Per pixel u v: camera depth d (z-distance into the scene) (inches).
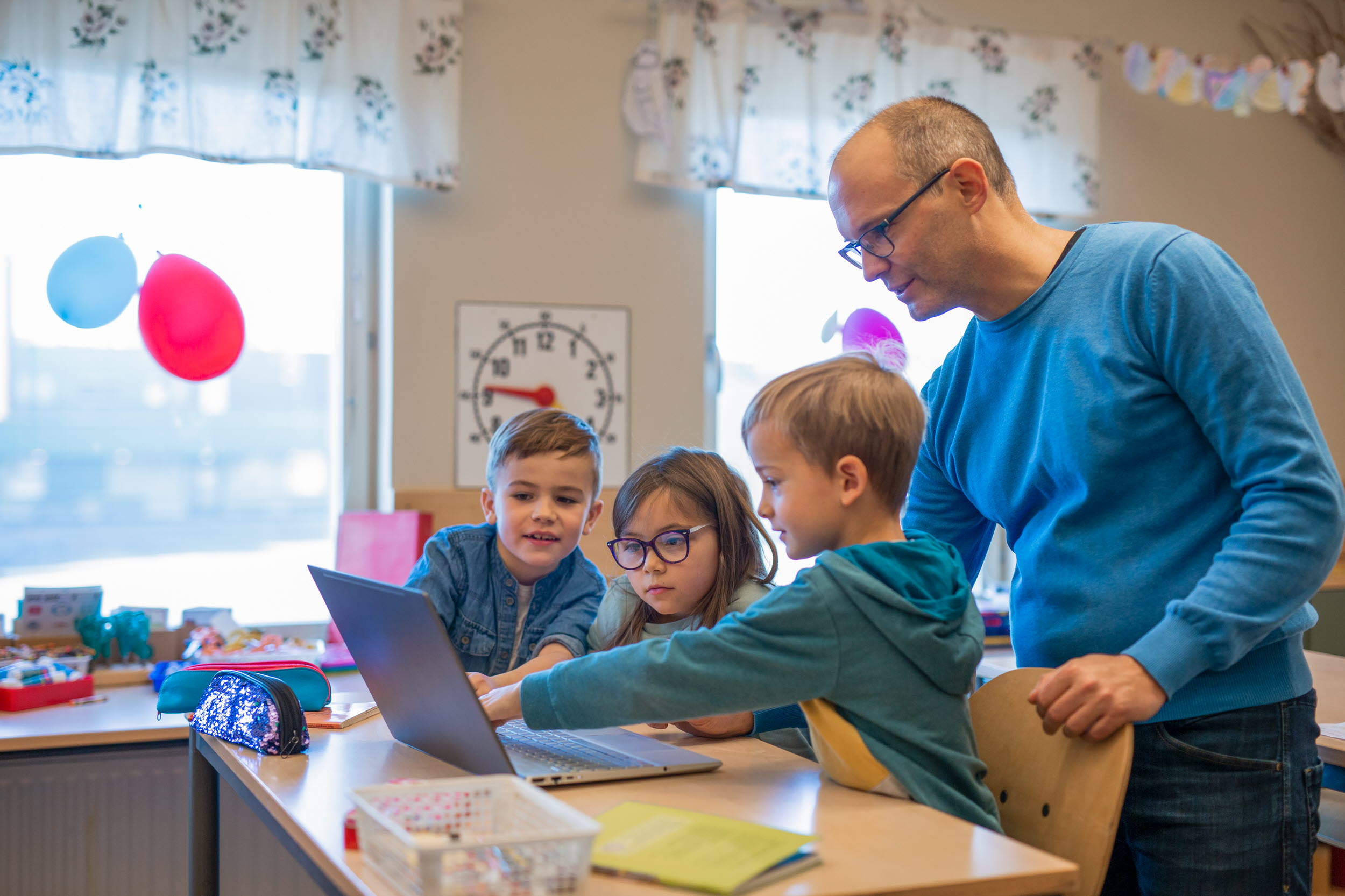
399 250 106.7
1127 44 132.5
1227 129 135.9
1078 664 40.2
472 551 64.1
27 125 94.5
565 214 112.1
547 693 42.1
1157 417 44.9
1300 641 45.1
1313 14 140.3
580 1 112.9
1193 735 43.7
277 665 55.8
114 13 96.3
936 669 39.9
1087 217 124.8
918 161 47.4
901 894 29.7
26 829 85.0
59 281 88.8
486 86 109.8
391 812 31.9
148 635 93.3
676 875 29.6
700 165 112.9
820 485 42.3
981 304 50.3
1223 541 43.7
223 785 88.5
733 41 113.6
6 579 98.7
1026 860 32.1
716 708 39.3
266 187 106.6
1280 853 43.2
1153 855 44.8
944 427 55.7
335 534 109.7
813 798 38.8
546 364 111.1
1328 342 139.9
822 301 123.2
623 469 113.1
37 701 79.7
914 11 120.2
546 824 30.6
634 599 58.5
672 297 115.7
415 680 41.6
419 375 107.2
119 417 102.2
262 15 100.3
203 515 105.1
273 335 107.2
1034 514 50.5
